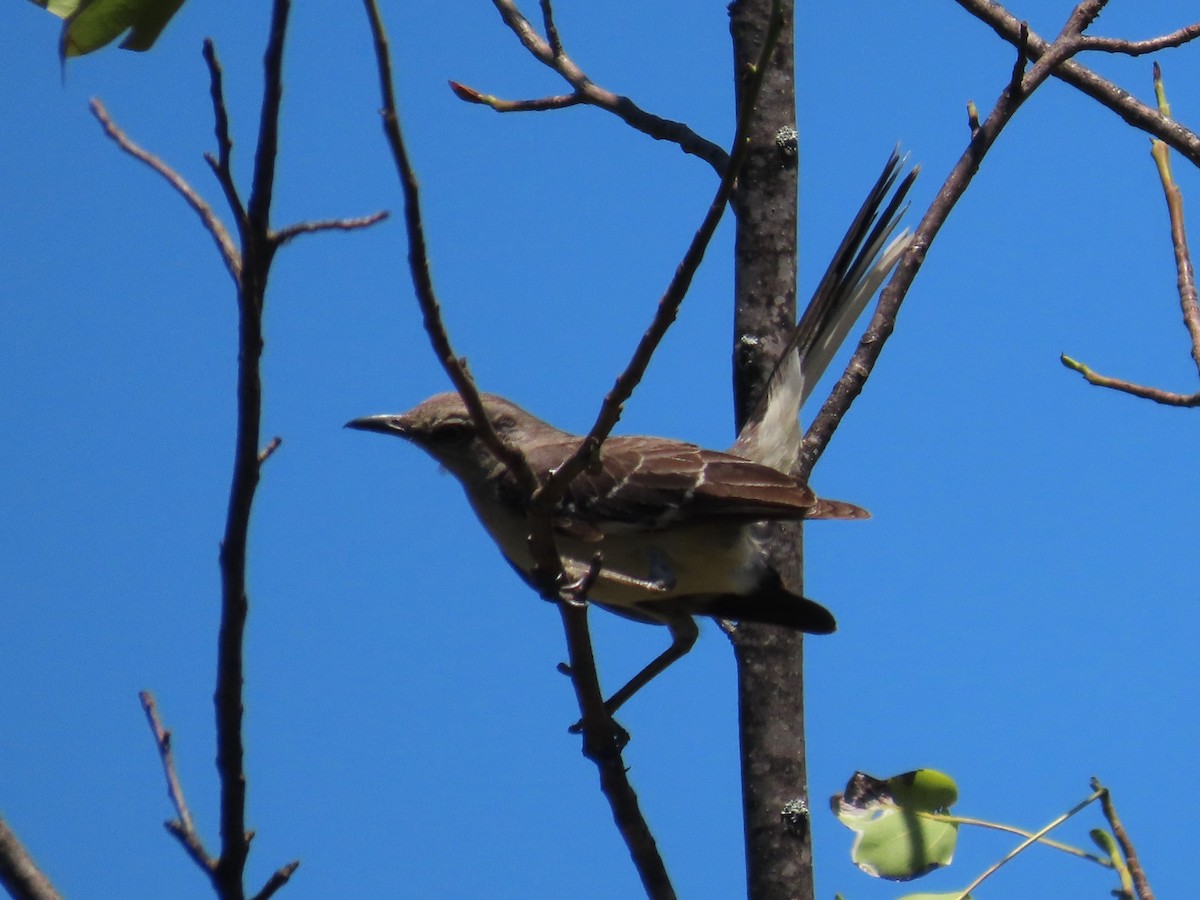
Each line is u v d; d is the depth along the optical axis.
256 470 5.33
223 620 5.38
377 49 5.16
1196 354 9.29
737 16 11.05
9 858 5.69
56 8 4.72
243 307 5.23
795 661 9.87
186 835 5.49
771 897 9.11
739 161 5.80
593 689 7.66
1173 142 10.50
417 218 5.44
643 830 7.78
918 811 8.64
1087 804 8.14
